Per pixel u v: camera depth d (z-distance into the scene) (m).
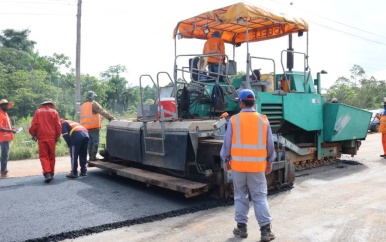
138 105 7.21
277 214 4.88
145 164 6.50
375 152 11.28
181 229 4.31
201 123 5.66
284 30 7.97
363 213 4.88
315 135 8.41
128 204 5.27
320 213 4.91
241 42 8.77
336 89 42.97
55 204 5.26
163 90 7.77
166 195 5.82
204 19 7.21
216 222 4.57
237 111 6.69
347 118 8.60
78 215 4.73
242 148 3.97
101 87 38.16
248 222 4.55
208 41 7.57
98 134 8.13
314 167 8.58
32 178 7.19
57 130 6.90
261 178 4.01
